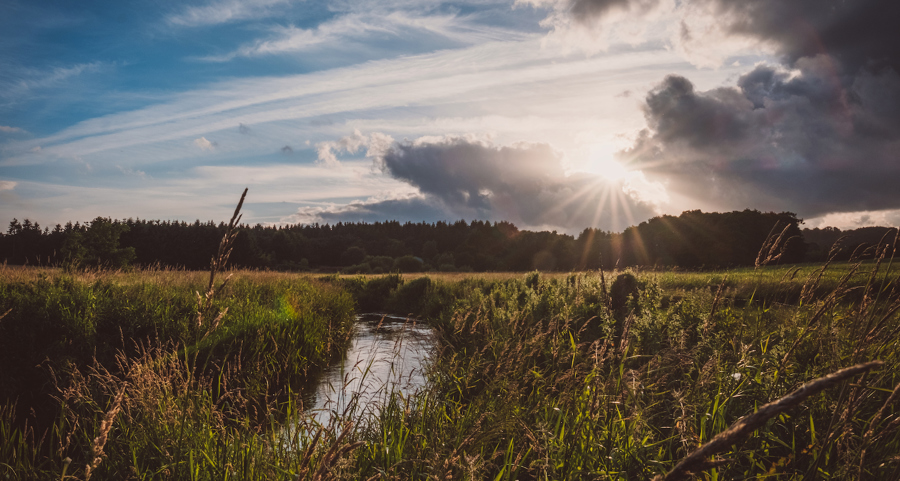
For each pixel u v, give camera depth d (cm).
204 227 8288
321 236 15762
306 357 856
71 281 948
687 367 390
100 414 424
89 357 657
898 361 273
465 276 3159
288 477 287
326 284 2291
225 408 492
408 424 391
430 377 547
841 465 221
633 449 289
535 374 449
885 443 240
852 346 266
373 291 2595
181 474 310
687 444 262
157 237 7850
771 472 232
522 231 11731
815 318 268
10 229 5478
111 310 789
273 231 12875
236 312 928
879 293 231
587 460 283
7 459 356
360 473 281
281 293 1363
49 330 688
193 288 1091
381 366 724
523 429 335
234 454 321
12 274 998
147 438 353
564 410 347
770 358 324
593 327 659
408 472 286
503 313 918
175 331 745
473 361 518
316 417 483
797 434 291
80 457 408
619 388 327
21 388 605
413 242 15562
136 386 384
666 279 1423
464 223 16238
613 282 787
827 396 280
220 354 712
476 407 424
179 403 368
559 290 1130
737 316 431
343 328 1180
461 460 239
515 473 291
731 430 69
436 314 1758
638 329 524
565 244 9956
